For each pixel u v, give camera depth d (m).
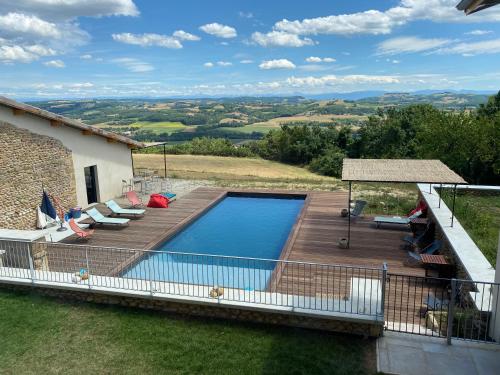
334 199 17.16
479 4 6.13
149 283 8.02
